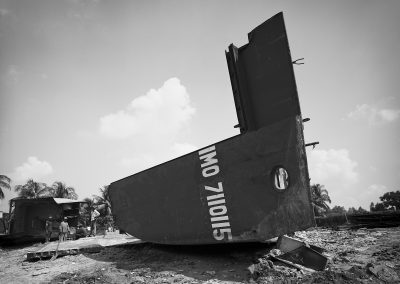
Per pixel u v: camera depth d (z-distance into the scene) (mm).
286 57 6891
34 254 10055
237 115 7793
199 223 8180
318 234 12859
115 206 11586
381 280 4867
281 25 7020
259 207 6879
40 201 18219
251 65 7695
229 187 7527
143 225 10133
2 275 8500
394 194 67812
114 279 6719
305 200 6121
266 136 7000
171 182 9203
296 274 5785
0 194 39312
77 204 19219
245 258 7520
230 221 7395
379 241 9695
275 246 7836
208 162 8109
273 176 6777
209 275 6512
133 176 10828
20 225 18188
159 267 7656
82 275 7449
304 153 6320
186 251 9164
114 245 11148
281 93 6980
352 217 17375
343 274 5020
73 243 12117
